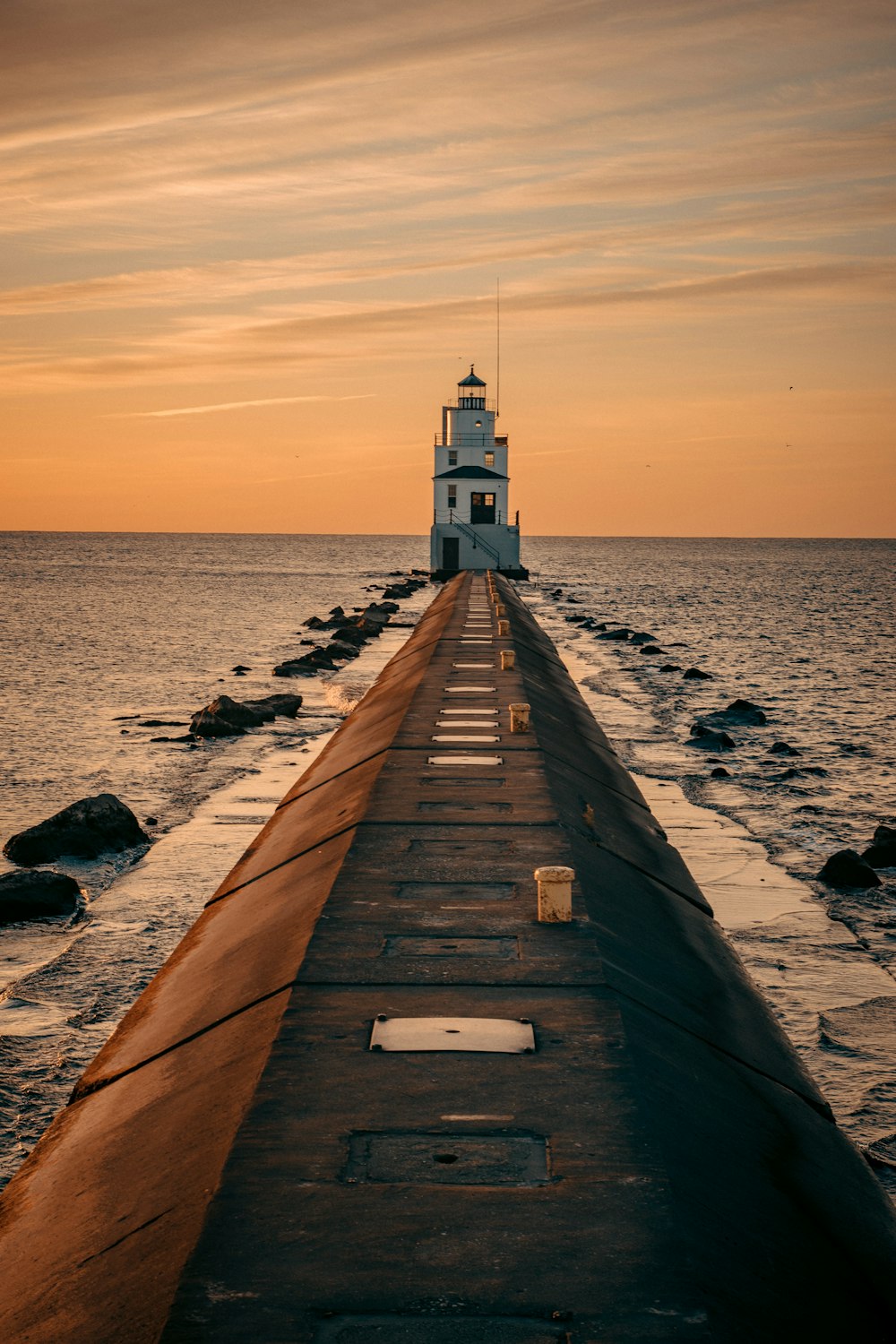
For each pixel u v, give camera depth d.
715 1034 10.21
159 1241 6.17
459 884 12.15
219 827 23.38
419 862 12.98
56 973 15.41
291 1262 5.52
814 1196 7.68
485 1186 6.25
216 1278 5.41
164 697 42.97
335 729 35.28
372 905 11.44
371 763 19.39
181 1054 9.60
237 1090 7.84
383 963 9.83
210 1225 5.86
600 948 10.46
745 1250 6.21
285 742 33.16
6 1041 13.26
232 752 31.61
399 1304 5.19
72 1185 7.87
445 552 105.19
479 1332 4.99
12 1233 7.57
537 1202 6.09
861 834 23.80
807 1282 6.29
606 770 23.30
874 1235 7.56
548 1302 5.22
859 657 63.34
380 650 60.25
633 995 9.71
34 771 29.03
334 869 12.85
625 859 15.44
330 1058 7.93
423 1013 8.74
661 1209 6.07
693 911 15.12
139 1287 5.77
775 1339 5.46
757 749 33.53
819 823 24.72
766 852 22.09
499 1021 8.60
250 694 43.78
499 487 104.06
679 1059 8.83
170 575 161.75
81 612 89.56
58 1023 13.80
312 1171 6.40
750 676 53.50
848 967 15.97
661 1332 5.03
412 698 25.84
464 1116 7.07
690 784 28.42
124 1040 11.23
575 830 15.12
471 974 9.59
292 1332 4.98
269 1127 6.92
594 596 124.81
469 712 23.80
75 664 53.91
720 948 13.97
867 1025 13.98
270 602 104.81
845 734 36.84
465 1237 5.73
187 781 27.83
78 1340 5.54
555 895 10.85
